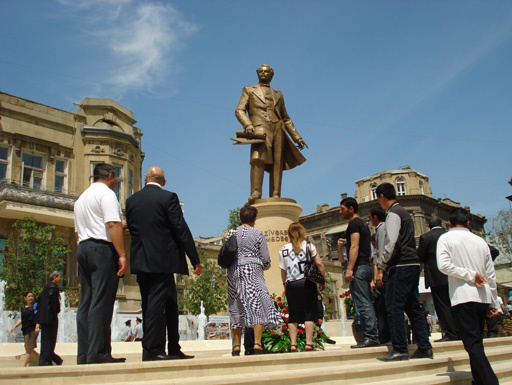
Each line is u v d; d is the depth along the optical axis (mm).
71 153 27891
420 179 50312
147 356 4707
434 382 4668
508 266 37344
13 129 25734
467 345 4688
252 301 5559
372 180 50500
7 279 20922
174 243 5004
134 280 27859
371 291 6246
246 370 4512
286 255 6293
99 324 4629
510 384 5129
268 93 10445
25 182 25922
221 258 5805
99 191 4980
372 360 5383
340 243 6902
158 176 5340
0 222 24266
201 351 9391
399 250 5477
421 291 29625
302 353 4934
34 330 8672
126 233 28156
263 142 10117
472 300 4719
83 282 4895
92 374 3885
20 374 3717
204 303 27359
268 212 9625
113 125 29906
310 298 6105
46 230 22438
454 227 5145
